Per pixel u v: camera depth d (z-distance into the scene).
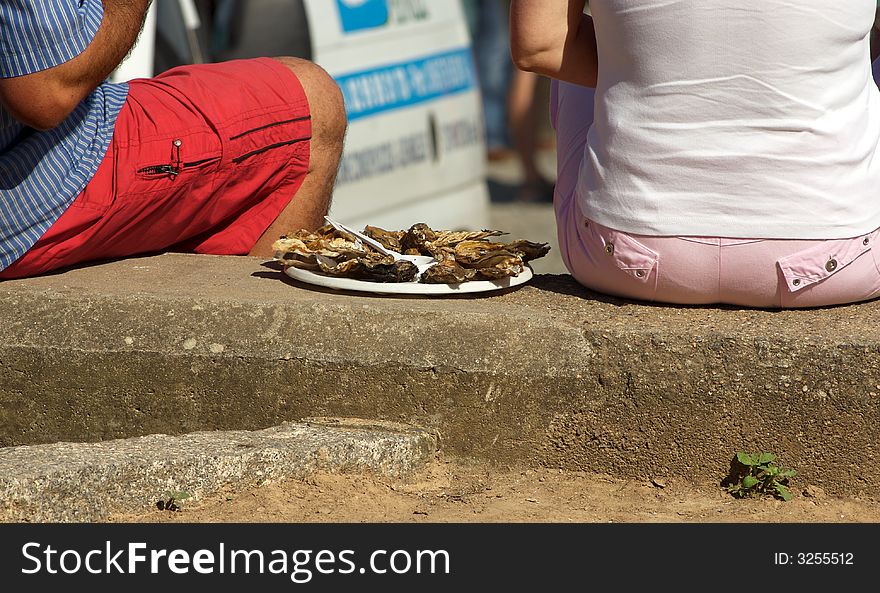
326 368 4.89
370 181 9.34
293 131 6.14
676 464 4.79
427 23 10.26
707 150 4.81
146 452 4.45
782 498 4.69
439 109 10.18
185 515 4.33
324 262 5.27
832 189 4.81
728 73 4.73
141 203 5.64
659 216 4.91
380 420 4.91
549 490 4.76
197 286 5.35
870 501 4.67
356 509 4.46
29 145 5.31
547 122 21.73
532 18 5.06
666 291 5.05
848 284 4.94
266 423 4.96
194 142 5.75
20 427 5.09
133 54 8.26
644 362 4.75
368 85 9.42
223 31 9.03
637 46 4.84
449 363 4.83
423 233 5.75
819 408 4.64
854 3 4.70
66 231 5.43
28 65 4.97
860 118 4.89
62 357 5.01
